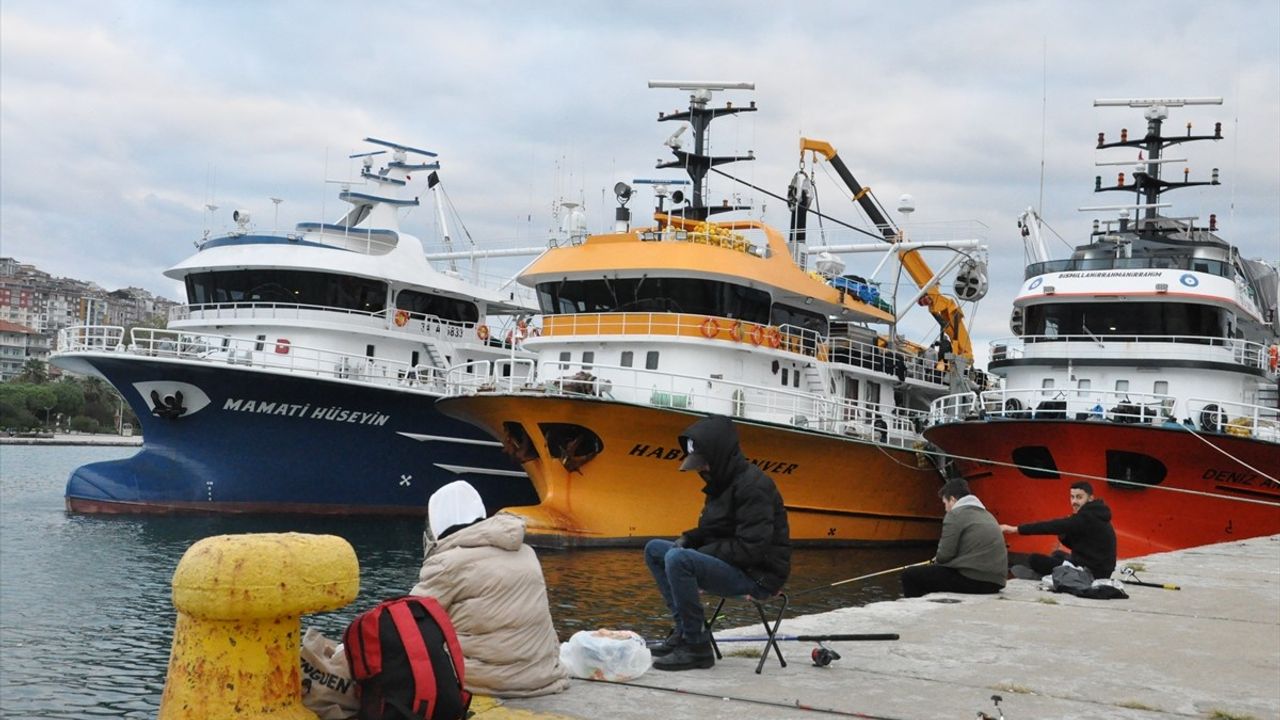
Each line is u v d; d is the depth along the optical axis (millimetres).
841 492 30125
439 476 34750
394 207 40000
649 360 28234
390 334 35750
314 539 5141
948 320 37656
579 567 23672
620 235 30078
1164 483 22547
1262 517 22219
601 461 26297
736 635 8305
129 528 30781
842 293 33375
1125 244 27172
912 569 11414
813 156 36500
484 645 6148
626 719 5875
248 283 34812
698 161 33469
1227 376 25125
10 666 16656
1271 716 6492
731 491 7156
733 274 28203
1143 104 31734
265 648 5043
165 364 31734
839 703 6379
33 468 72250
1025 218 31859
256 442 32625
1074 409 25891
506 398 26156
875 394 34938
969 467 25828
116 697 15305
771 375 29422
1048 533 12070
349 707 5496
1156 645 8664
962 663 7699
